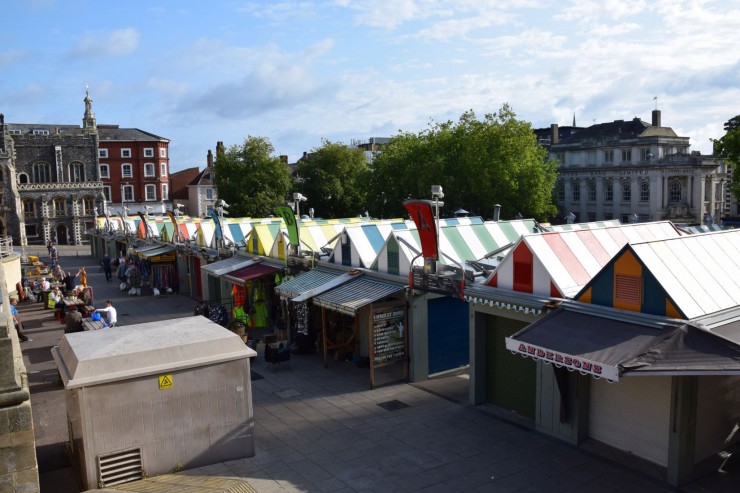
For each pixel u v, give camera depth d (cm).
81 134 9025
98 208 9081
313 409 1644
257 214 7069
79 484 1223
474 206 5781
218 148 10431
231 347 1300
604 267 1233
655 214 6612
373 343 1798
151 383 1204
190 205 10638
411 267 1792
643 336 1092
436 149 5744
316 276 2186
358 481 1211
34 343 2519
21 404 961
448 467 1266
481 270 1744
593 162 7394
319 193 7700
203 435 1272
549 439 1391
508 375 1574
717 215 7131
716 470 1216
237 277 2484
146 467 1209
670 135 7138
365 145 12069
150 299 3556
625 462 1251
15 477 959
